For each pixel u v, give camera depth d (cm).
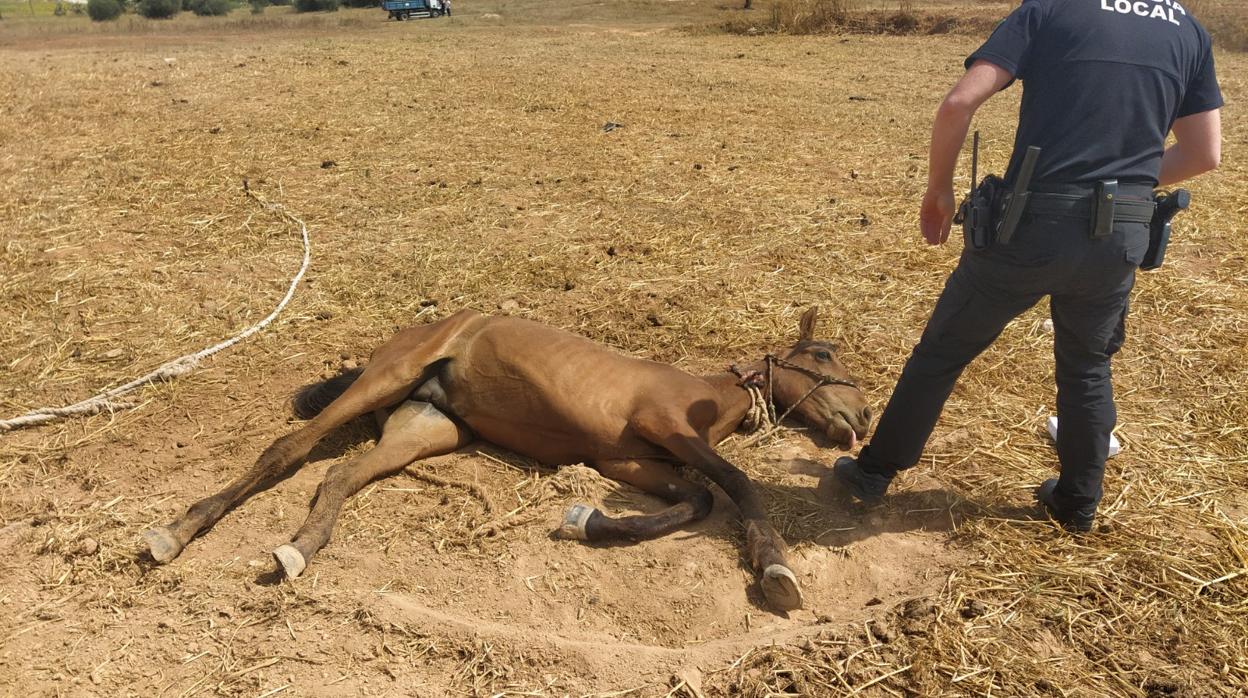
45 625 343
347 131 1041
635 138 1036
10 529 395
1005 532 388
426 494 421
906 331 578
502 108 1173
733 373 471
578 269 676
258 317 595
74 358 539
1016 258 330
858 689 310
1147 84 321
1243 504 405
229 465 446
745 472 433
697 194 842
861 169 927
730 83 1399
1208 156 345
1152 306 605
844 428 450
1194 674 314
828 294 634
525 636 329
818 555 380
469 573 369
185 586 361
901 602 347
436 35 2245
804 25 2238
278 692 311
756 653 322
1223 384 507
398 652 327
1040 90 328
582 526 380
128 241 712
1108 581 356
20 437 467
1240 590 351
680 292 637
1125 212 320
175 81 1339
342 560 375
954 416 479
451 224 765
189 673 320
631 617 350
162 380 516
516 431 440
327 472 414
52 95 1218
